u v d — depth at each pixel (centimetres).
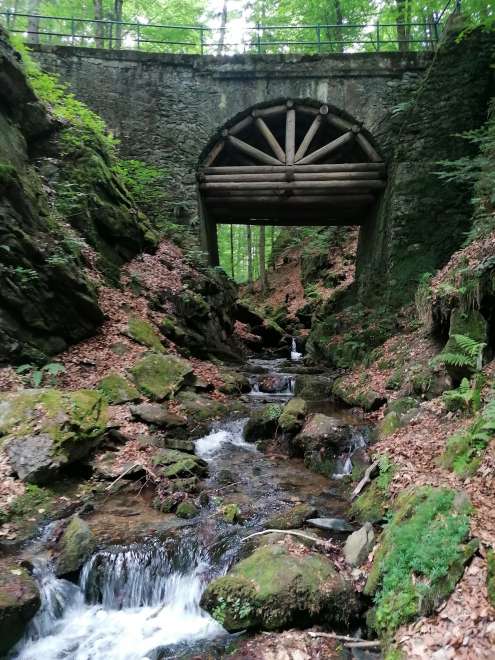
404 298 1304
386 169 1469
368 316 1361
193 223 1515
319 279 2578
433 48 1539
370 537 523
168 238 1495
